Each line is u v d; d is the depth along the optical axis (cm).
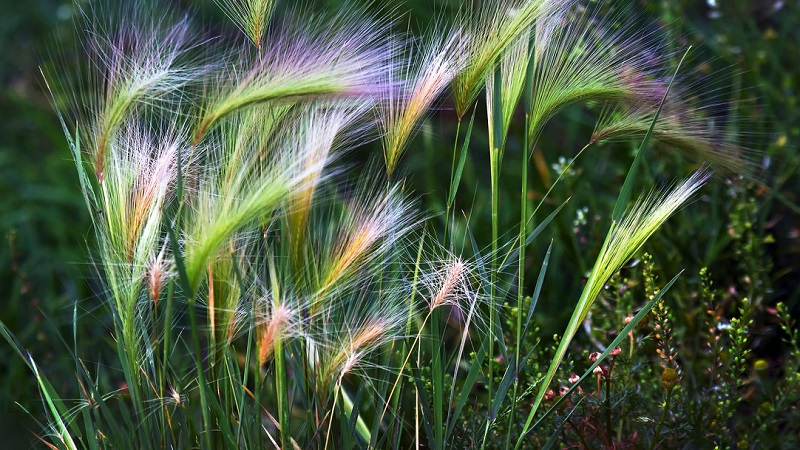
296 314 93
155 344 99
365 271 97
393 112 95
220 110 89
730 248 135
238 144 93
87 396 100
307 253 94
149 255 92
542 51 96
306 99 89
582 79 97
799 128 141
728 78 144
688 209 140
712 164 101
